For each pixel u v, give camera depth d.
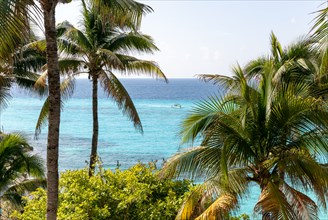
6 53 6.17
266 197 8.23
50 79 7.52
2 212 16.25
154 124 66.56
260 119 9.09
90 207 10.66
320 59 5.80
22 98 132.75
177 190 12.27
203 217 8.41
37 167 14.23
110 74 16.34
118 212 11.01
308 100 8.63
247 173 9.16
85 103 111.06
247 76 12.90
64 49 15.70
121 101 16.09
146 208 10.92
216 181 8.89
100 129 62.38
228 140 8.60
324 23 5.04
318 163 8.86
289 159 8.64
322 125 8.50
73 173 11.98
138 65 15.97
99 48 15.62
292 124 8.91
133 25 9.44
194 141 10.53
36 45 14.61
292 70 11.77
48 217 7.71
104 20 9.06
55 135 7.61
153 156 41.59
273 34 12.89
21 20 5.71
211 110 9.41
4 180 13.70
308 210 8.20
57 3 7.71
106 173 12.05
